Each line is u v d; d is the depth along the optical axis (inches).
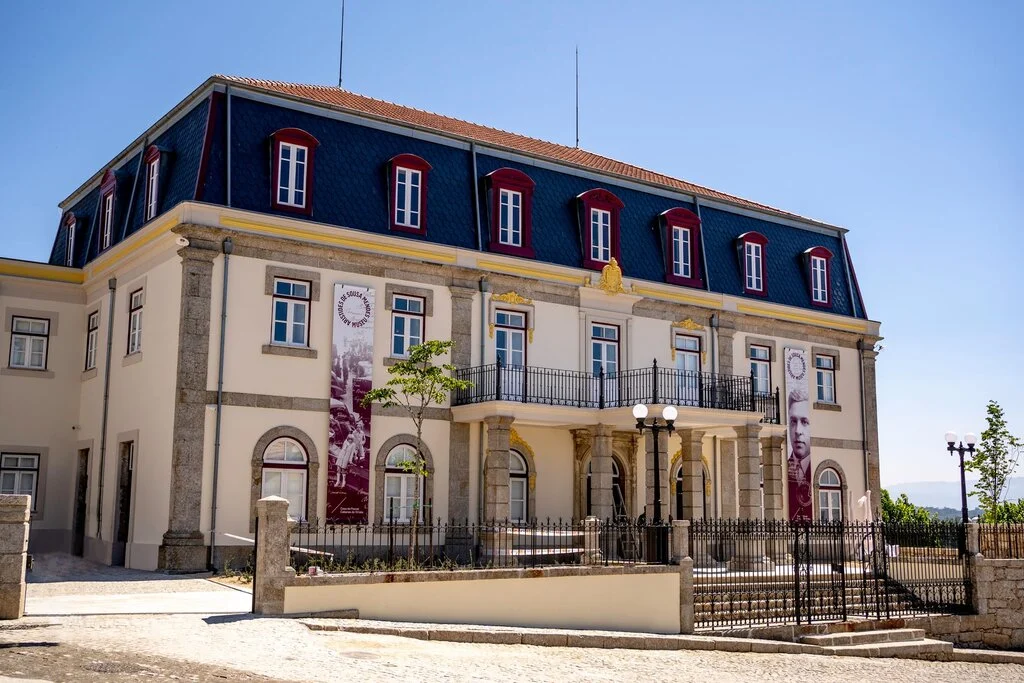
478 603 691.4
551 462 1136.8
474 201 1115.3
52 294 1162.6
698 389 1171.3
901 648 809.5
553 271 1144.2
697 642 714.2
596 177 1234.6
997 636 988.6
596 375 1162.6
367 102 1198.3
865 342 1439.5
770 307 1333.7
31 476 1128.8
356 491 989.2
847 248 1481.3
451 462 1055.6
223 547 919.0
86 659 439.5
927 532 1018.1
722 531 895.1
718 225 1332.4
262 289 969.5
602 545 899.4
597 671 550.0
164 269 980.6
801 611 881.5
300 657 482.3
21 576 555.8
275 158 990.4
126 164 1172.5
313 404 983.0
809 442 1347.2
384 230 1043.3
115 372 1067.3
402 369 933.2
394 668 479.5
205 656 466.6
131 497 987.3
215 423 930.1
